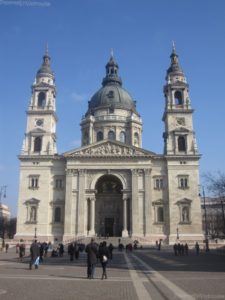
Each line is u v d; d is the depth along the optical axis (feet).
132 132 396.98
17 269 115.24
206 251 256.11
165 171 336.90
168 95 360.48
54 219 328.90
